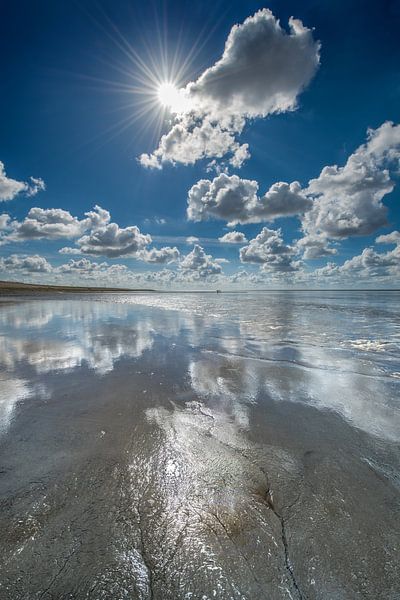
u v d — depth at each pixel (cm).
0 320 1397
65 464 271
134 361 640
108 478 251
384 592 159
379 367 598
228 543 188
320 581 165
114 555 179
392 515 213
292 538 192
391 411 392
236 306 2447
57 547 183
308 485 246
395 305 2567
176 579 165
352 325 1219
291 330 1085
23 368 587
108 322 1323
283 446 306
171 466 269
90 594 156
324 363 626
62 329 1105
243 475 258
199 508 218
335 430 340
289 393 455
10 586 160
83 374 547
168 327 1164
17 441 313
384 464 276
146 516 209
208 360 649
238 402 420
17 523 201
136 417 371
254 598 155
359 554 181
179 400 425
